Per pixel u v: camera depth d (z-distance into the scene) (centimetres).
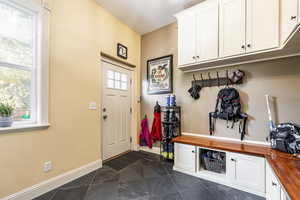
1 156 139
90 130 230
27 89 166
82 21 219
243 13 183
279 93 190
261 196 162
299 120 178
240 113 211
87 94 226
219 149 191
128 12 269
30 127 157
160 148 298
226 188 181
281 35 159
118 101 303
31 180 160
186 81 274
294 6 133
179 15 241
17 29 159
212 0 206
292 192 88
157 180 201
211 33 208
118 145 302
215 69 242
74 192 172
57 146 185
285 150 161
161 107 312
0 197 139
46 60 174
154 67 324
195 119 262
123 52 301
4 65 150
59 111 188
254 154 165
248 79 211
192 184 190
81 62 217
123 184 190
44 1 172
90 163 228
